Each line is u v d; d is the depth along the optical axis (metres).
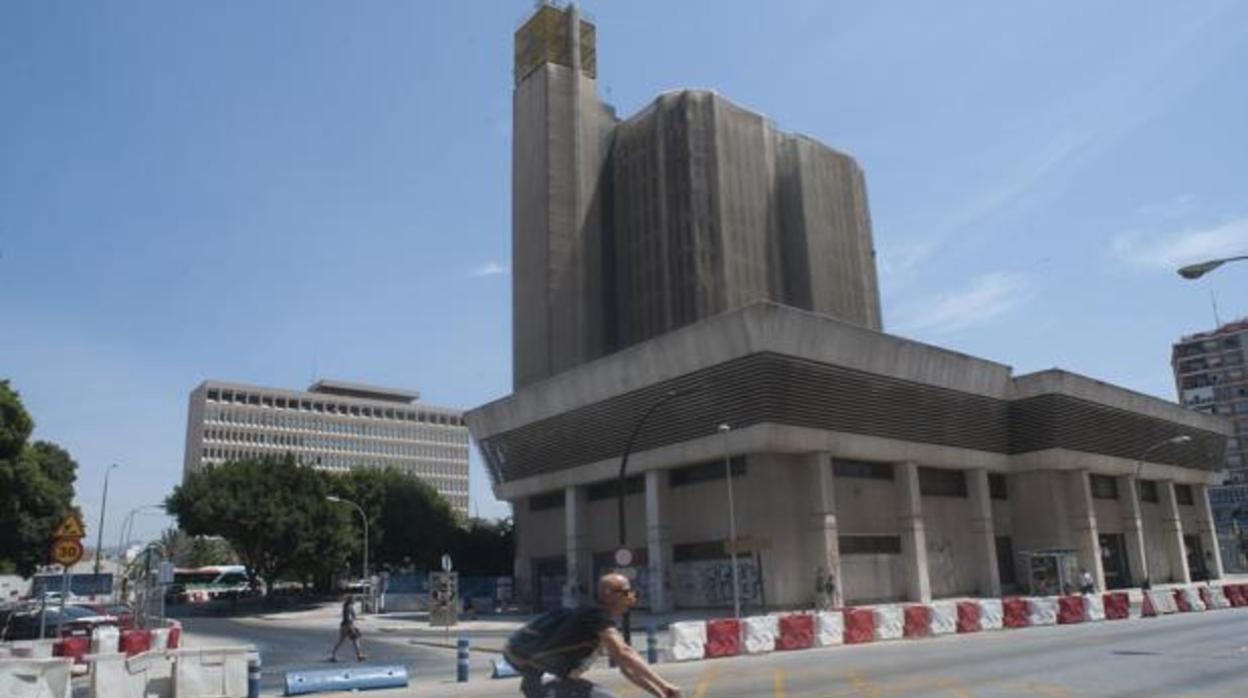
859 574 45.88
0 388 46.25
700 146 70.25
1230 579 74.19
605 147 76.31
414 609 61.06
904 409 47.16
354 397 173.25
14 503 47.69
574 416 51.47
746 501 43.88
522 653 5.20
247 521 64.19
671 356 44.56
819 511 43.41
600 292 72.56
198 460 150.50
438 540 78.56
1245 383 131.62
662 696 4.88
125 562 83.94
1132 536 61.62
